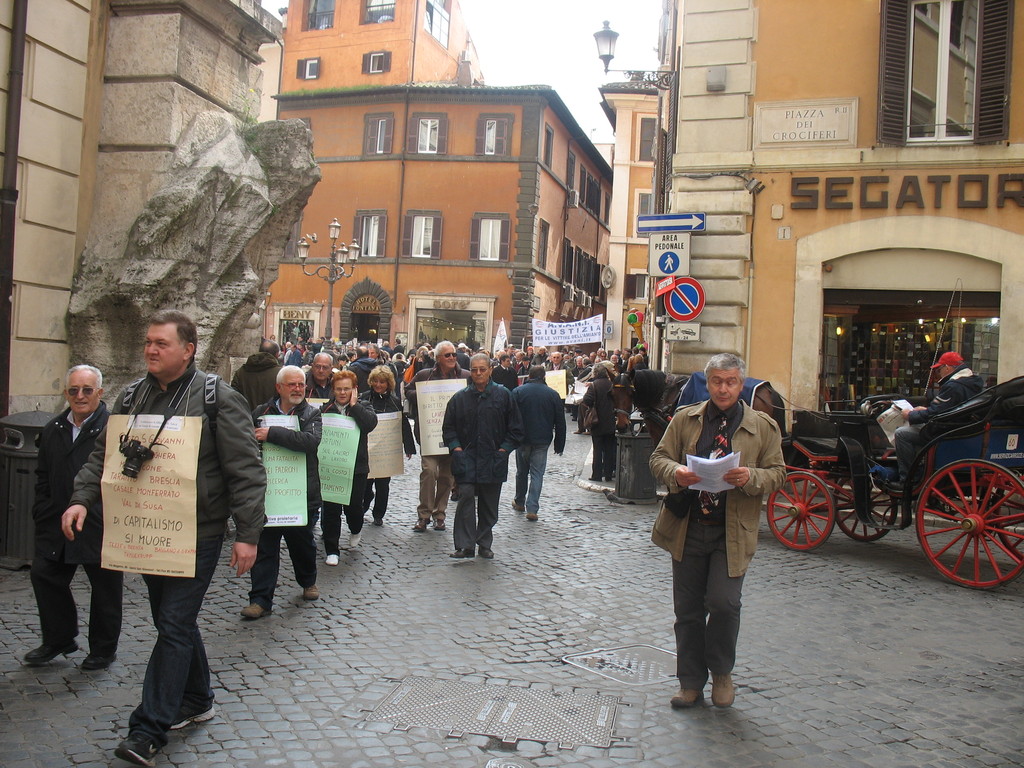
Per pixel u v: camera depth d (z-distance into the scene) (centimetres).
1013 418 778
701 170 1319
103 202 875
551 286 4041
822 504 902
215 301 881
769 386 962
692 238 1316
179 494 393
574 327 2561
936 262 1239
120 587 504
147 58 871
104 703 452
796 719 467
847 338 1294
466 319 3722
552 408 1042
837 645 598
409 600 677
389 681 500
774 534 928
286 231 1015
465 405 827
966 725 466
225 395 406
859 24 1262
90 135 870
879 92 1237
